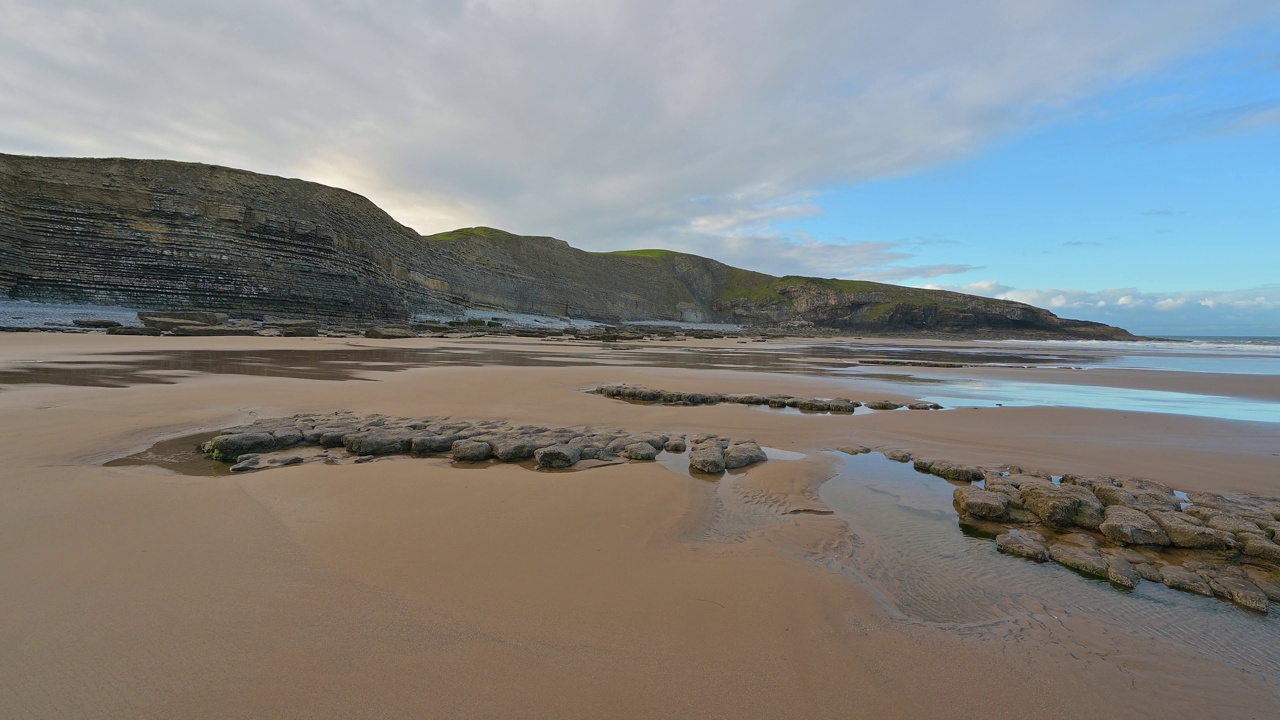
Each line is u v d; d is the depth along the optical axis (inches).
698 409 519.8
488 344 1633.9
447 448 338.0
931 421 479.8
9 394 464.4
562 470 298.5
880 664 137.5
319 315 2046.0
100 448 310.7
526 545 195.5
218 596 150.4
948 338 3690.9
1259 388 796.6
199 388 532.7
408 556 181.8
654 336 2738.7
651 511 234.5
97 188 1723.7
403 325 2201.0
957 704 125.0
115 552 173.9
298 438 341.1
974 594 181.5
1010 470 329.4
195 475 274.7
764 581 175.6
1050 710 125.4
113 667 119.7
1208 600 182.7
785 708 119.6
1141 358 1616.6
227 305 1831.9
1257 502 277.1
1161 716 126.2
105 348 993.5
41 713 106.7
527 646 135.3
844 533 229.6
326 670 122.3
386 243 2682.1
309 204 2224.4
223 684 116.5
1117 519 234.5
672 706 118.0
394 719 109.6
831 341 2915.8
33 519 198.2
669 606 157.8
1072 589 188.2
